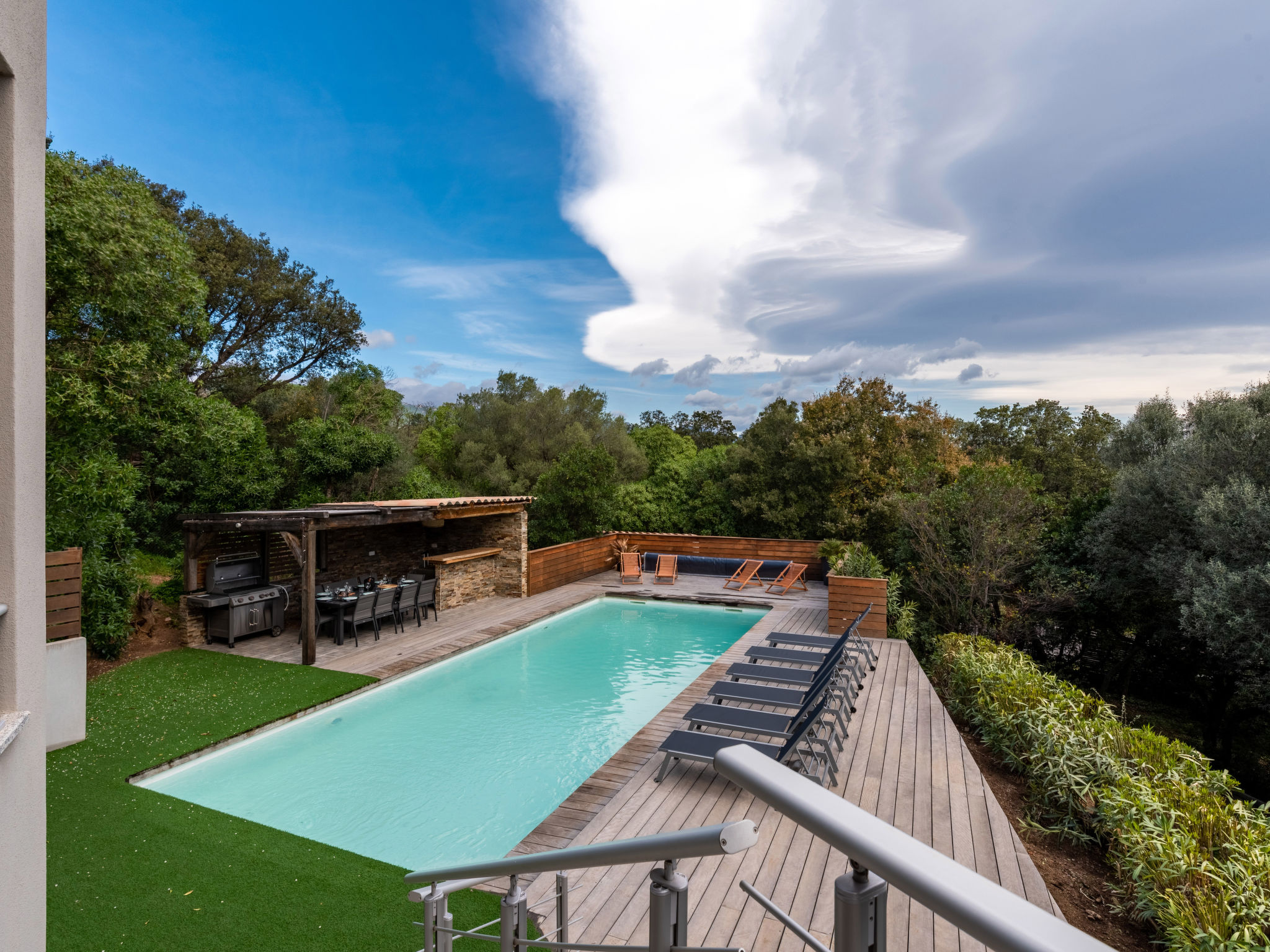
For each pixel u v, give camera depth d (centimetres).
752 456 2427
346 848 560
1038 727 632
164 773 667
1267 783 1323
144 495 1652
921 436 2720
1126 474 1312
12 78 208
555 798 648
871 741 711
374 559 1443
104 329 1099
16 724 194
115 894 452
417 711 872
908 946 383
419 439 3073
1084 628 1498
